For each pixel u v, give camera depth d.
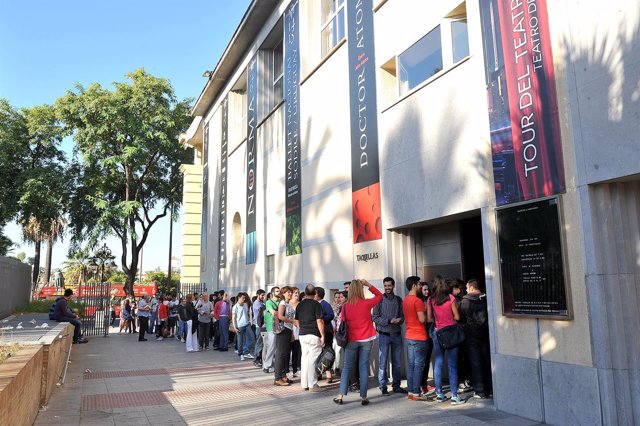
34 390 6.77
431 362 9.46
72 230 35.12
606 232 5.70
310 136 13.56
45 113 34.16
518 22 6.81
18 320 16.16
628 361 5.56
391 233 9.73
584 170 5.81
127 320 25.70
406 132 9.22
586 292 5.73
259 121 18.22
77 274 58.66
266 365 11.23
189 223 30.25
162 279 57.47
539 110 6.42
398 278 9.59
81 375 11.19
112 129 33.28
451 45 8.46
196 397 8.57
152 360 13.88
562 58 6.16
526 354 6.51
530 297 6.40
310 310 8.93
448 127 8.12
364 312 7.66
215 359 13.98
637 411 5.47
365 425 6.41
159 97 34.25
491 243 7.15
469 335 7.50
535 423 6.20
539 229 6.32
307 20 14.33
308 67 14.11
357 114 10.99
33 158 35.38
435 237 9.40
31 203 32.72
